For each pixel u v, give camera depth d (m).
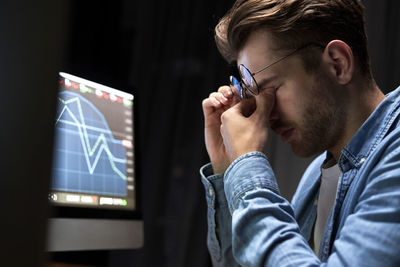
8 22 0.17
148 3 3.15
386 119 0.87
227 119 0.93
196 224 2.73
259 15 0.87
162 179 2.91
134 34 3.16
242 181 0.84
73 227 0.88
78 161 0.94
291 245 0.74
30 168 0.18
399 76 2.03
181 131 2.93
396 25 2.07
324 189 1.04
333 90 0.88
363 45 0.92
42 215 0.18
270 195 0.82
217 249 1.07
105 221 0.96
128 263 2.83
